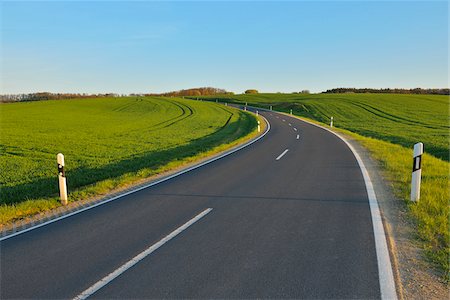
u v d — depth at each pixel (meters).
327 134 24.12
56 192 9.37
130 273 4.41
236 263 4.61
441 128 33.88
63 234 5.86
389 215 6.37
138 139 23.86
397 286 3.97
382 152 14.48
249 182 9.41
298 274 4.29
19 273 4.50
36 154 17.39
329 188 8.50
